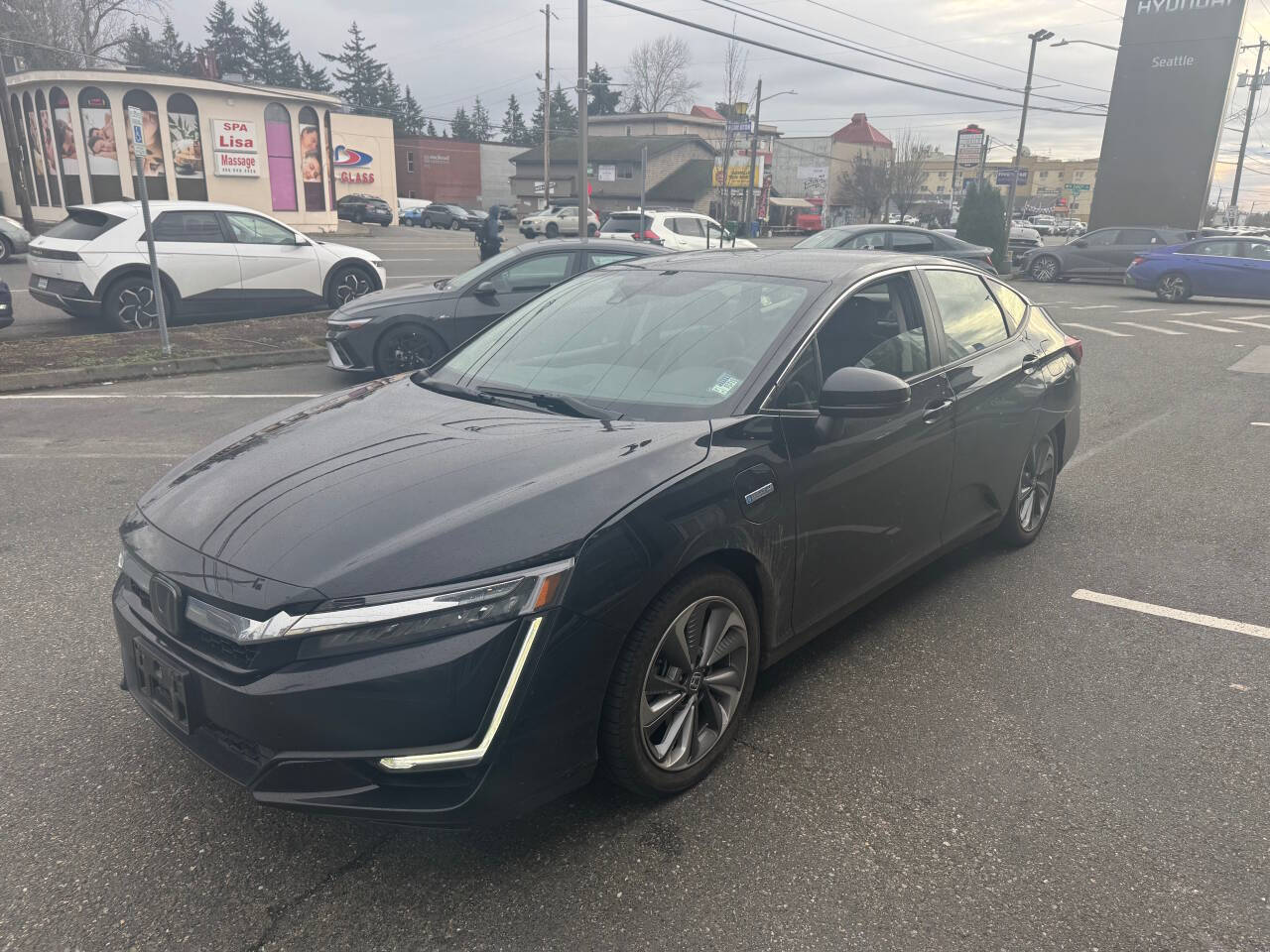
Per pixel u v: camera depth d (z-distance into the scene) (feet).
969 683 11.63
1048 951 7.36
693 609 8.88
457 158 227.40
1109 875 8.24
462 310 28.48
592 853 8.42
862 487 10.97
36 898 7.77
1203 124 94.38
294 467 9.13
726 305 11.48
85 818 8.80
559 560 7.70
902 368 11.99
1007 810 9.13
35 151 98.94
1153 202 98.12
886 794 9.34
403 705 7.25
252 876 8.08
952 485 12.98
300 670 7.29
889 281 12.41
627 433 9.39
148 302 38.81
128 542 8.86
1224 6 90.89
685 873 8.18
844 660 12.21
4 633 12.55
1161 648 12.68
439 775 7.50
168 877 8.05
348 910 7.68
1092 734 10.53
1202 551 16.37
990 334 14.51
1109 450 23.52
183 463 10.24
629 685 8.30
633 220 77.00
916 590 14.57
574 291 13.21
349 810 7.35
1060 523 17.89
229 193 101.35
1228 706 11.19
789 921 7.63
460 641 7.30
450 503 8.09
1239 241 62.59
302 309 42.86
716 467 9.06
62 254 37.63
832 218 263.08
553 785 7.95
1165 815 9.09
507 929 7.50
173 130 96.22
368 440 9.64
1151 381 33.37
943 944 7.41
